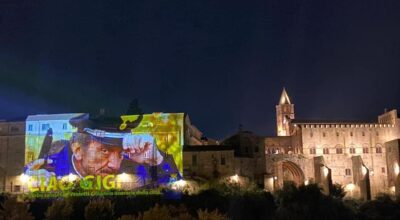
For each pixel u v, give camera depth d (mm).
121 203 77250
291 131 124000
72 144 100812
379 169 119188
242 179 101875
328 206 82250
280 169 112062
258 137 112938
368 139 120500
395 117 122062
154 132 101312
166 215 48844
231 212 78312
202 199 81375
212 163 101000
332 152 118750
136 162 100062
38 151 100750
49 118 102375
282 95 149500
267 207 81438
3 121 103312
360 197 109562
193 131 121062
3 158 100625
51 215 64312
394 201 92312
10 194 83438
